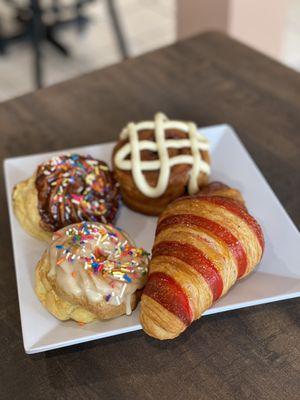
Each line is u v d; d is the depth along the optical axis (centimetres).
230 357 34
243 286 37
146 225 45
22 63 125
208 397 32
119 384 33
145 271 36
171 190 43
